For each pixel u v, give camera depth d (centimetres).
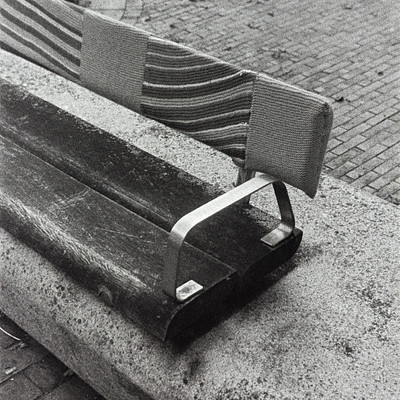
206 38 701
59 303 257
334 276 272
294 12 766
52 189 272
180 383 226
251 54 667
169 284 217
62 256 245
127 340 239
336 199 321
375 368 231
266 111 233
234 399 220
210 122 260
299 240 258
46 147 306
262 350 234
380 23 739
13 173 280
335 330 245
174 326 218
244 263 239
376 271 276
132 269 232
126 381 238
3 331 298
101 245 242
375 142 525
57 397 268
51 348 273
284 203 249
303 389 222
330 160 502
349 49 679
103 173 288
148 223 254
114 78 297
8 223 263
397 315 255
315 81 617
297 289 263
